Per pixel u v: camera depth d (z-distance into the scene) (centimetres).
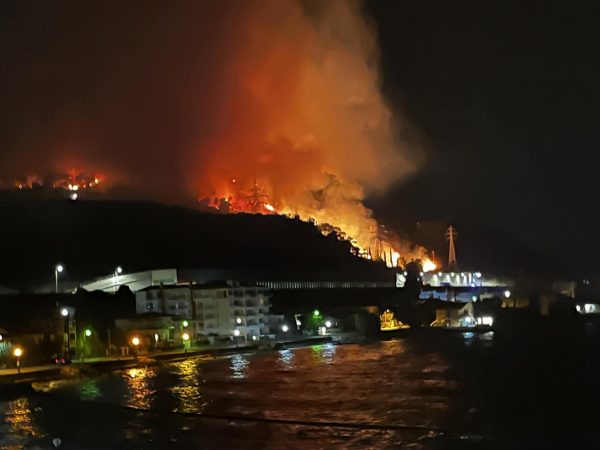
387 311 11512
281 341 8756
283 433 4081
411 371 6581
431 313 12081
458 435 4022
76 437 3959
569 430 4128
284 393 5353
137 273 10250
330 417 4494
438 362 7262
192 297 8644
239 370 6538
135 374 6250
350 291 12531
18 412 4606
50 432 4078
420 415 4575
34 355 6278
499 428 4172
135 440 3909
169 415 4544
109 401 4962
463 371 6556
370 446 3791
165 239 13000
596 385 5725
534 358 7700
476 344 9256
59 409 4688
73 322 6850
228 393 5284
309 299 11450
